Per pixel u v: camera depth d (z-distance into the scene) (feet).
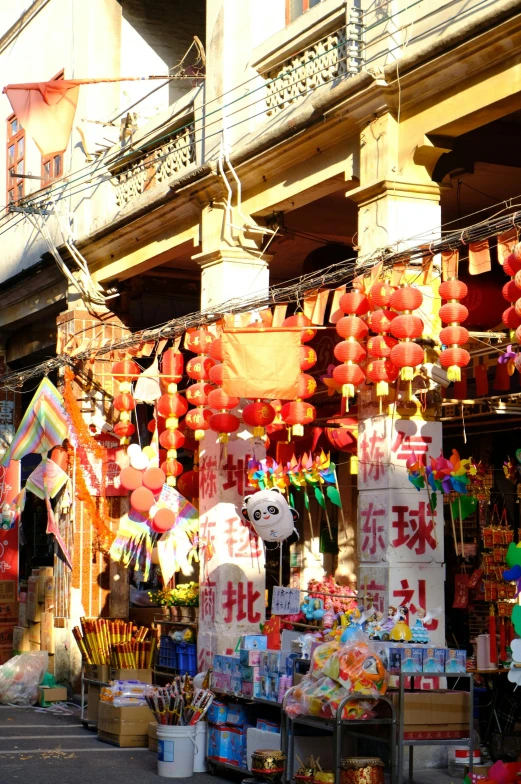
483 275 31.09
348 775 24.85
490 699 29.45
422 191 28.37
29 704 44.78
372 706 25.09
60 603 46.34
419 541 27.78
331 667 25.30
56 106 42.27
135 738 35.01
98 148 47.50
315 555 44.37
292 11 35.55
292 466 32.78
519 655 22.27
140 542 38.91
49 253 48.03
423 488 27.35
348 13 30.73
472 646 37.11
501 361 24.68
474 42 25.25
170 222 40.01
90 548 45.68
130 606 48.39
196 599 38.04
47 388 43.14
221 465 35.14
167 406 36.58
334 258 39.60
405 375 25.22
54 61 52.03
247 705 30.40
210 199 36.76
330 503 44.21
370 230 28.71
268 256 36.37
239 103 36.65
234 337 29.76
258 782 27.68
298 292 29.55
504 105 25.62
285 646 29.94
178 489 40.32
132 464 36.99
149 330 38.60
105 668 38.68
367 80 28.30
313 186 32.07
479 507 37.65
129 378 39.19
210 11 38.42
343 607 30.89
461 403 27.91
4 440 56.95
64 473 43.45
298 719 26.43
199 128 38.73
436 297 27.35
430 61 26.61
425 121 27.55
